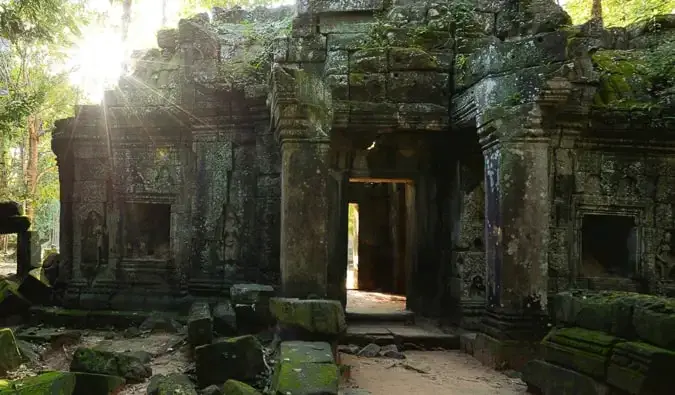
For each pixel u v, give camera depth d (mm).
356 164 10703
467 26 9594
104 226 11375
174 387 5699
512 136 7664
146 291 10914
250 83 10219
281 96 8031
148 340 8938
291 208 8125
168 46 11453
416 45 9594
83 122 11352
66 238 11445
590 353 5445
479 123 8227
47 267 12734
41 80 17844
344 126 9320
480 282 9688
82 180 11508
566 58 7422
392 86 9391
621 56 10430
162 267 11023
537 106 7535
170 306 10664
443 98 9430
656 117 9320
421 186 10836
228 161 10633
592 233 10242
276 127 8797
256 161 10570
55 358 8039
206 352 6102
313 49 9773
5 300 10680
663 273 9711
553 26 7891
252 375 6102
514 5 9555
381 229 17016
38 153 24047
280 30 11000
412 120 9352
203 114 10711
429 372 7418
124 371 6496
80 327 10344
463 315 9594
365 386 6629
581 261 9664
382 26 9711
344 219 10617
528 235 7582
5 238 28750
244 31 11141
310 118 8172
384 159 10750
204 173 10719
